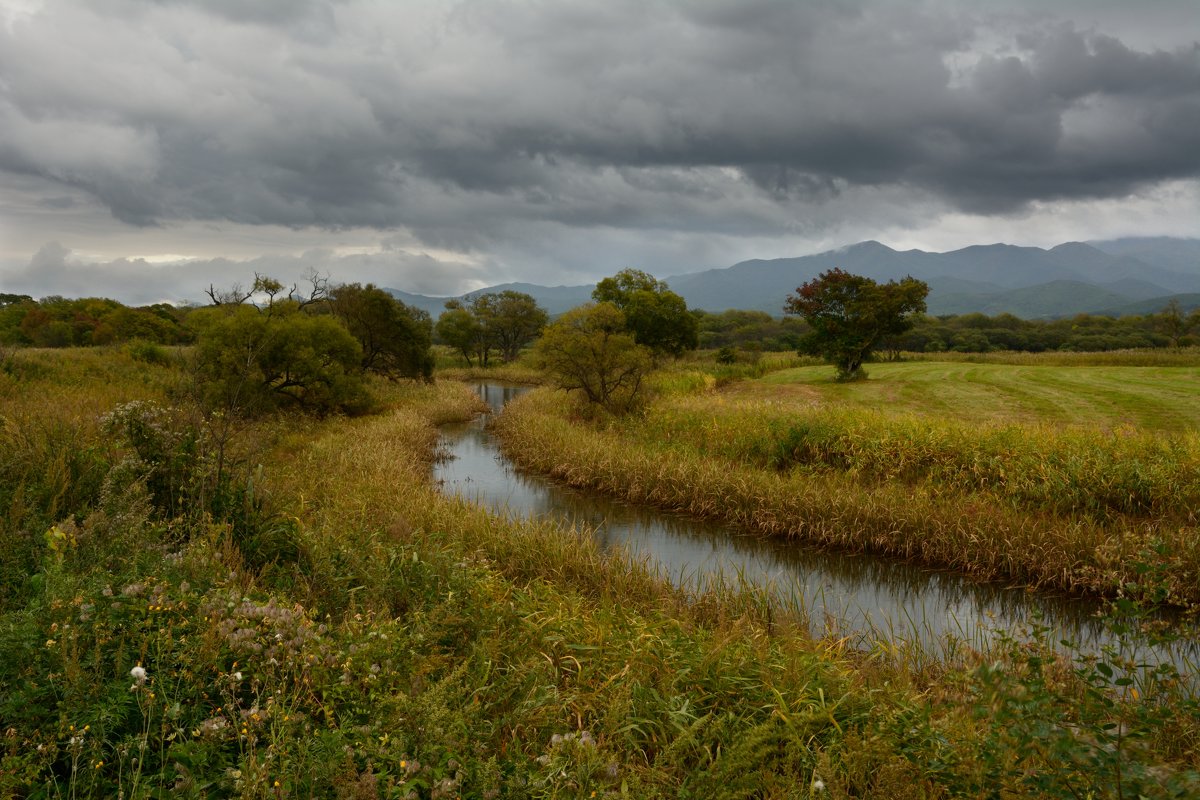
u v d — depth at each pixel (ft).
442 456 68.74
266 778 9.29
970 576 35.06
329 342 78.95
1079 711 9.98
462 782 10.87
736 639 21.06
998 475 44.65
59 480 21.61
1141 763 8.79
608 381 85.87
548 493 53.88
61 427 26.61
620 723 14.87
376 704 12.16
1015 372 106.32
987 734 10.84
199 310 75.05
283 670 12.24
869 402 84.48
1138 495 39.09
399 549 25.00
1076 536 34.04
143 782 9.36
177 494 23.94
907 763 12.39
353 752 10.30
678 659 18.34
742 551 39.86
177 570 16.02
